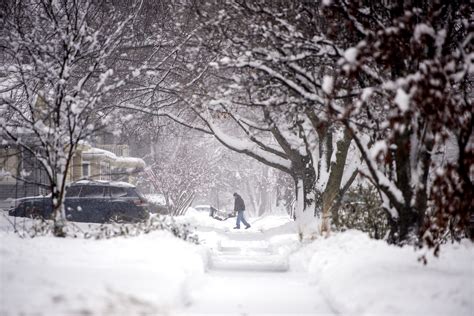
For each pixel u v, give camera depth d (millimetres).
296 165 49219
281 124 39750
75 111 29375
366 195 36125
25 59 39656
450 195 20547
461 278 18547
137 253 23750
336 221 36406
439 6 23516
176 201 76875
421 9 25156
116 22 40688
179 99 47250
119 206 50375
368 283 18031
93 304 13188
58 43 34625
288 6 32375
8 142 31375
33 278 15688
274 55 28938
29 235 31453
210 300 18953
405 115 21109
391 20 26797
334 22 28781
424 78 19953
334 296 18203
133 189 51688
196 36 35094
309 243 32906
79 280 16344
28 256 21703
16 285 14656
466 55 21594
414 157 26250
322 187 47000
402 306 15195
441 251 26250
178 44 45531
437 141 21031
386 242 27969
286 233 47531
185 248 27812
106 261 21531
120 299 14242
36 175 62750
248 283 22984
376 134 28359
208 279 23625
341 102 31266
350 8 25828
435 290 16672
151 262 21719
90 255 22828
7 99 32688
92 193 51000
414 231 26375
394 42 22781
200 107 40281
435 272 20000
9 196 64875
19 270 17234
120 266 20297
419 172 26297
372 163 26094
